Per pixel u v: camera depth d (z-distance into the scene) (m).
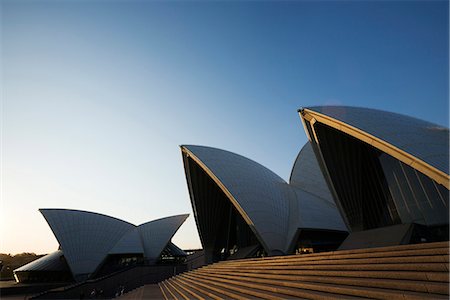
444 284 5.47
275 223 28.02
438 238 15.45
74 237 41.81
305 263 11.66
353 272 8.16
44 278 41.62
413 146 13.71
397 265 7.29
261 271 13.90
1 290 34.66
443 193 15.38
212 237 40.44
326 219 29.78
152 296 19.25
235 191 28.73
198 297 13.62
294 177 38.56
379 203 20.67
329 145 20.64
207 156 31.91
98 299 31.56
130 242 44.91
